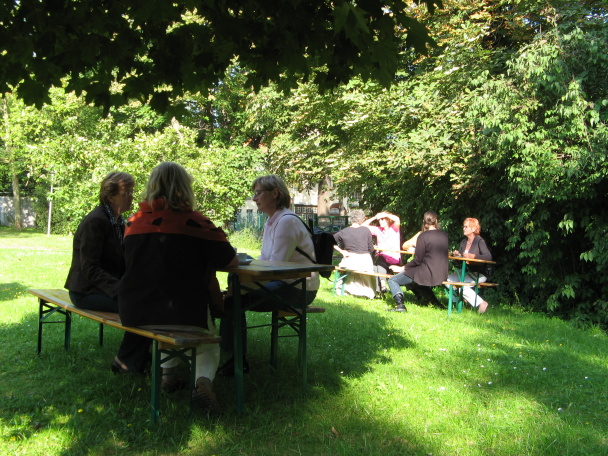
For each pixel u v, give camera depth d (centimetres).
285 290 421
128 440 314
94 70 376
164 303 326
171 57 365
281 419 352
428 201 1109
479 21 1080
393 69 357
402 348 555
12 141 2275
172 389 394
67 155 1430
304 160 1681
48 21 324
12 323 610
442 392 412
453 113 974
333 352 524
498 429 345
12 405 362
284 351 521
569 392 430
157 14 314
